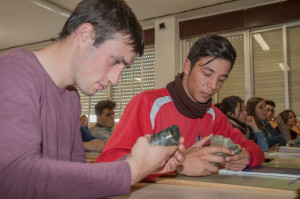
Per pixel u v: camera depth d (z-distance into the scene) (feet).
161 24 17.80
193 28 17.47
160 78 17.74
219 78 3.74
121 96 20.59
